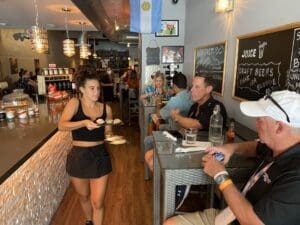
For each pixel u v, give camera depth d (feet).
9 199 5.23
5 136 6.53
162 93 12.95
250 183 4.00
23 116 8.37
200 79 7.22
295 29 5.13
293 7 5.24
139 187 9.87
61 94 12.01
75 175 6.15
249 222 3.23
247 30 7.25
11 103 8.82
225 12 8.80
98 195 6.31
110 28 18.07
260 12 6.53
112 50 44.98
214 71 9.94
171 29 14.47
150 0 12.00
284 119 3.33
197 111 7.76
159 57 14.75
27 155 5.35
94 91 6.13
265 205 3.14
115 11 14.28
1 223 4.90
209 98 7.33
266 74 6.23
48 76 14.16
